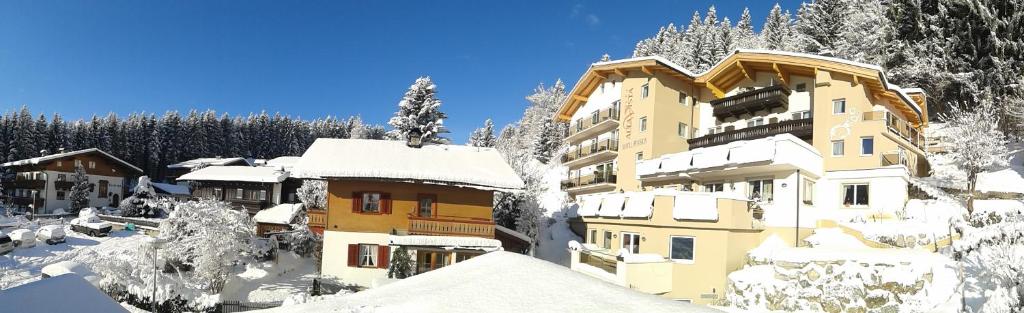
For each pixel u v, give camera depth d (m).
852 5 47.00
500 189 25.05
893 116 29.81
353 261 23.36
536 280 9.01
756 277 18.50
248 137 108.25
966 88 35.09
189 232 21.03
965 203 25.48
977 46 35.38
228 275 21.41
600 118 41.59
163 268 21.67
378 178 23.23
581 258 23.14
